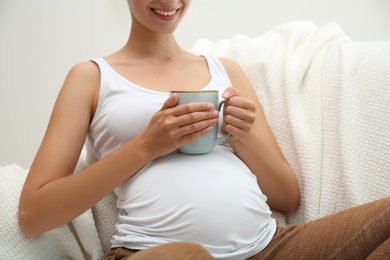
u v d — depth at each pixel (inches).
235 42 57.6
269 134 48.9
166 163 40.1
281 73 53.1
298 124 50.1
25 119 72.7
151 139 38.4
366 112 48.3
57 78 72.6
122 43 73.5
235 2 75.5
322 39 54.6
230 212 38.5
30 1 71.0
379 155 46.3
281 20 76.4
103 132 43.5
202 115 37.2
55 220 39.8
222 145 46.0
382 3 75.2
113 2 72.5
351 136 47.4
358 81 49.9
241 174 41.3
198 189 38.4
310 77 52.4
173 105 38.2
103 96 44.1
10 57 71.5
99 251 45.3
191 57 50.3
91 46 72.9
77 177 39.7
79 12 72.1
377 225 36.1
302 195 48.7
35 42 71.7
